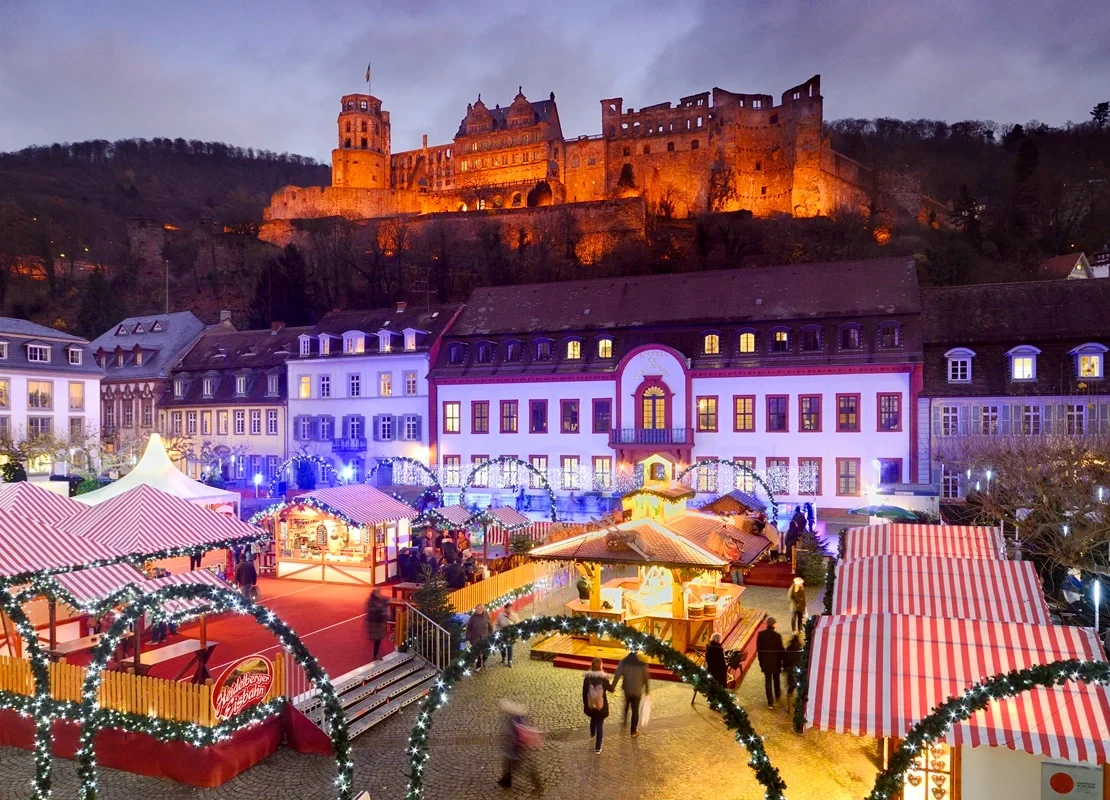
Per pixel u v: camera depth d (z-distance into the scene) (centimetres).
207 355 6281
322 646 1962
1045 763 1020
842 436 4225
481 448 4997
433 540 3083
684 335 4603
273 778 1353
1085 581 2025
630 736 1499
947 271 7519
